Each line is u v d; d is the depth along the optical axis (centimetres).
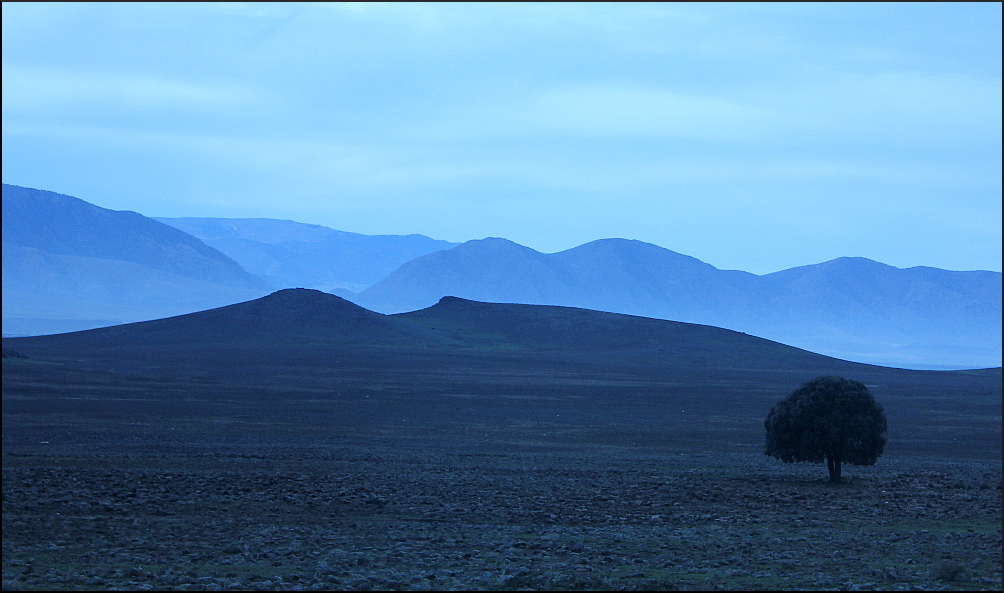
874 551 4053
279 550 3934
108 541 4012
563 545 4156
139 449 8200
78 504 4884
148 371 18350
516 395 15800
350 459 7931
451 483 6481
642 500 5809
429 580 3338
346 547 4075
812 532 4622
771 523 4978
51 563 3512
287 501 5394
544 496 5916
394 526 4722
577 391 16688
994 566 3675
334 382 17475
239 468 6956
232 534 4322
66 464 6681
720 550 4081
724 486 6625
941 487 6612
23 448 7838
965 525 4925
